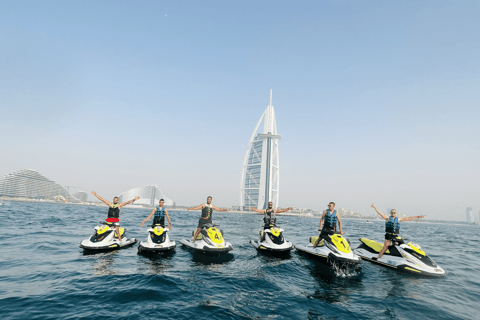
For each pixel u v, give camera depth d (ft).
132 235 50.57
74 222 76.43
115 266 25.99
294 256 34.37
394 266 28.96
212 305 17.03
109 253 32.14
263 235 37.45
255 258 32.30
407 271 27.76
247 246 41.39
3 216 81.92
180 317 14.98
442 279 25.84
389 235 30.71
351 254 28.02
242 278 23.40
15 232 47.73
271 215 38.42
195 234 36.01
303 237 59.47
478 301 20.04
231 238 52.16
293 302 18.26
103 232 34.73
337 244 29.19
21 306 15.85
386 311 17.31
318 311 16.90
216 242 32.37
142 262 28.04
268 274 25.18
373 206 32.22
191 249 36.83
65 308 15.81
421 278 25.80
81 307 16.01
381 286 22.80
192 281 21.90
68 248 34.78
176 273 24.09
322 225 32.78
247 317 15.51
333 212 31.42
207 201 35.88
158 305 16.60
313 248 34.19
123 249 35.06
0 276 21.75
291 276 24.90
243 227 86.74
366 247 35.40
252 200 655.76
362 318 16.08
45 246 35.37
